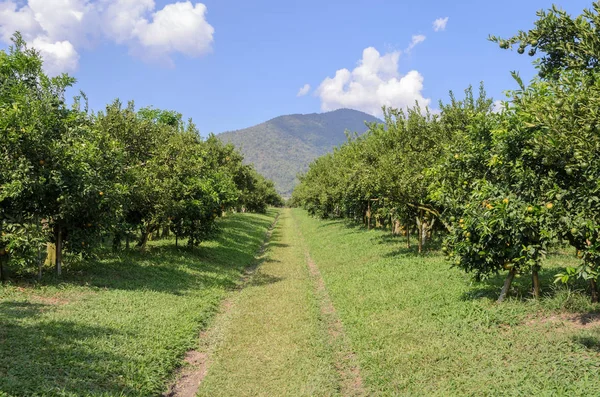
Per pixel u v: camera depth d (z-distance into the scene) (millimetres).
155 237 22062
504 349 6801
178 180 16234
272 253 23047
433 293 10586
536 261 7719
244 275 17359
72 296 9938
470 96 15688
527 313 7988
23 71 14859
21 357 6152
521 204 7383
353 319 9852
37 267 11531
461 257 8977
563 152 5914
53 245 12508
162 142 17938
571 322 7188
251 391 6609
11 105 11688
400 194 15031
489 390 5676
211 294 12586
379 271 14336
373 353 7719
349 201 29281
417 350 7484
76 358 6504
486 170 9422
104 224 12195
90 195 11023
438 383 6230
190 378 7250
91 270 12711
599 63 6164
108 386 6000
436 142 15891
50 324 7672
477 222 8320
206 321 10141
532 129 6941
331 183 33719
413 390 6191
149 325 8734
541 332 7051
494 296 9375
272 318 10422
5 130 9734
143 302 10289
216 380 6977
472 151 9641
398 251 17625
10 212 10242
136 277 12891
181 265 15758
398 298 10797
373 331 8828
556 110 5672
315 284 14805
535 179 7379
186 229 18016
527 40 6719
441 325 8430
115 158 12875
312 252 22875
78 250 11742
